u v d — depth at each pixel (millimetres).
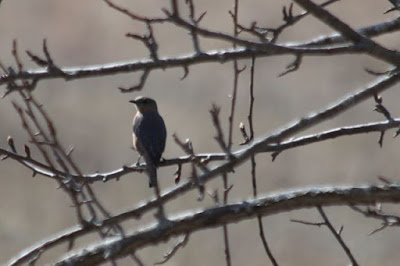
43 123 17578
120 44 30266
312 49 6340
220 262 17891
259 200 6918
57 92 26094
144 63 6684
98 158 23500
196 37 6680
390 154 22297
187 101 26219
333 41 7359
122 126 24922
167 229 6863
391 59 6383
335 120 23781
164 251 17062
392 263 18344
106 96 26281
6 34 30344
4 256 18375
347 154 22344
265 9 30172
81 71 6734
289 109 26156
